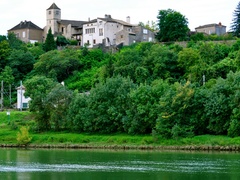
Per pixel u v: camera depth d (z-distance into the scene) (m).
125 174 87.31
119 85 146.25
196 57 181.88
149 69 185.62
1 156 116.06
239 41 196.75
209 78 172.38
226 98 128.62
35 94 152.88
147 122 137.25
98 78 198.50
